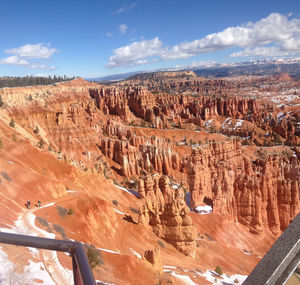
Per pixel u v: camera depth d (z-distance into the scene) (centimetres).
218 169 9756
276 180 8462
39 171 6234
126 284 2734
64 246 342
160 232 5734
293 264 318
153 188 8088
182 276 4122
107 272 2734
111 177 13212
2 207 3409
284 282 311
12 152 6244
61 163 7162
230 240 7175
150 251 3712
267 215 8269
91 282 271
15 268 1270
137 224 5672
